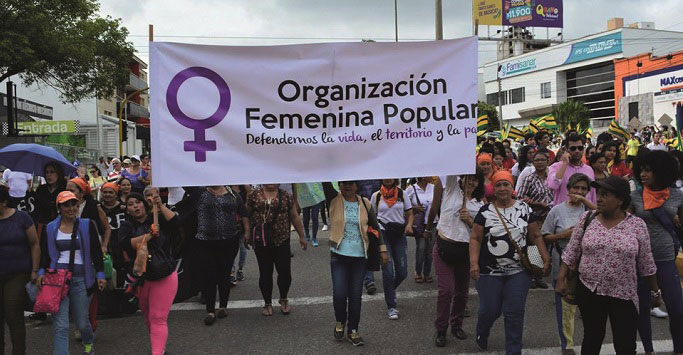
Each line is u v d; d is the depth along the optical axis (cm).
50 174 604
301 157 461
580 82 6825
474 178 517
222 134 453
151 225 500
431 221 574
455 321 538
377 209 630
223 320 614
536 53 7325
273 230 617
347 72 462
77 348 536
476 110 467
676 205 458
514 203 454
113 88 2486
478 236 456
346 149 465
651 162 455
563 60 6919
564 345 481
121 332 580
